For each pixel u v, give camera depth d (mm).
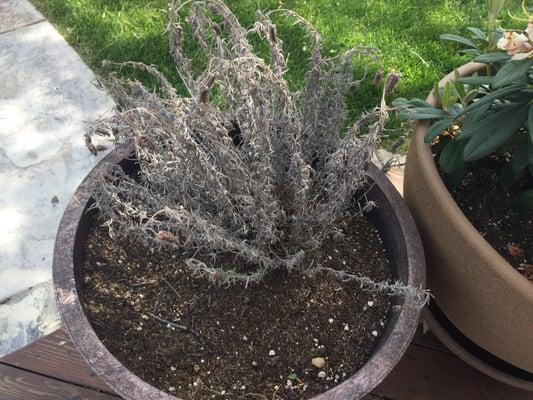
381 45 1972
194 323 1034
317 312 1053
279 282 1073
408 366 1218
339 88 1065
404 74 1886
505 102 1053
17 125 1784
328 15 2051
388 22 2047
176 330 1026
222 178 1006
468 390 1198
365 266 1099
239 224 1037
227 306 1050
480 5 2109
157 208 1041
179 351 1008
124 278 1059
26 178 1671
